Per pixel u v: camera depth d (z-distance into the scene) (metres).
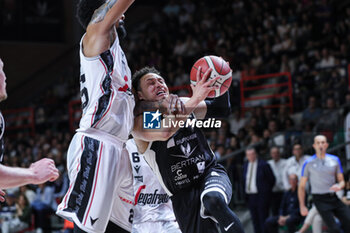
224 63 4.20
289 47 15.80
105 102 3.80
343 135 11.31
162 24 20.80
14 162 14.89
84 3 3.94
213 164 4.50
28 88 22.22
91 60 3.78
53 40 22.70
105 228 3.85
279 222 9.24
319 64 14.49
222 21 19.00
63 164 13.53
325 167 8.41
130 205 4.14
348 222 8.36
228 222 3.96
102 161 3.81
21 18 22.17
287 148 11.26
